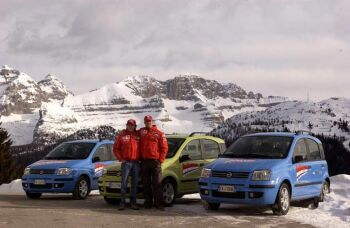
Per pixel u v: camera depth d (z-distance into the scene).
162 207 12.99
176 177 14.06
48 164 16.27
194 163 14.77
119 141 13.12
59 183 15.85
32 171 16.22
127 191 13.65
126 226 10.25
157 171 13.14
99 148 17.48
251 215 12.05
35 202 14.88
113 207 13.62
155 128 13.32
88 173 16.56
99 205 14.13
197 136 15.41
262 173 11.94
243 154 13.20
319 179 14.12
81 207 13.48
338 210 12.70
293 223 10.92
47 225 10.22
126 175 13.07
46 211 12.40
